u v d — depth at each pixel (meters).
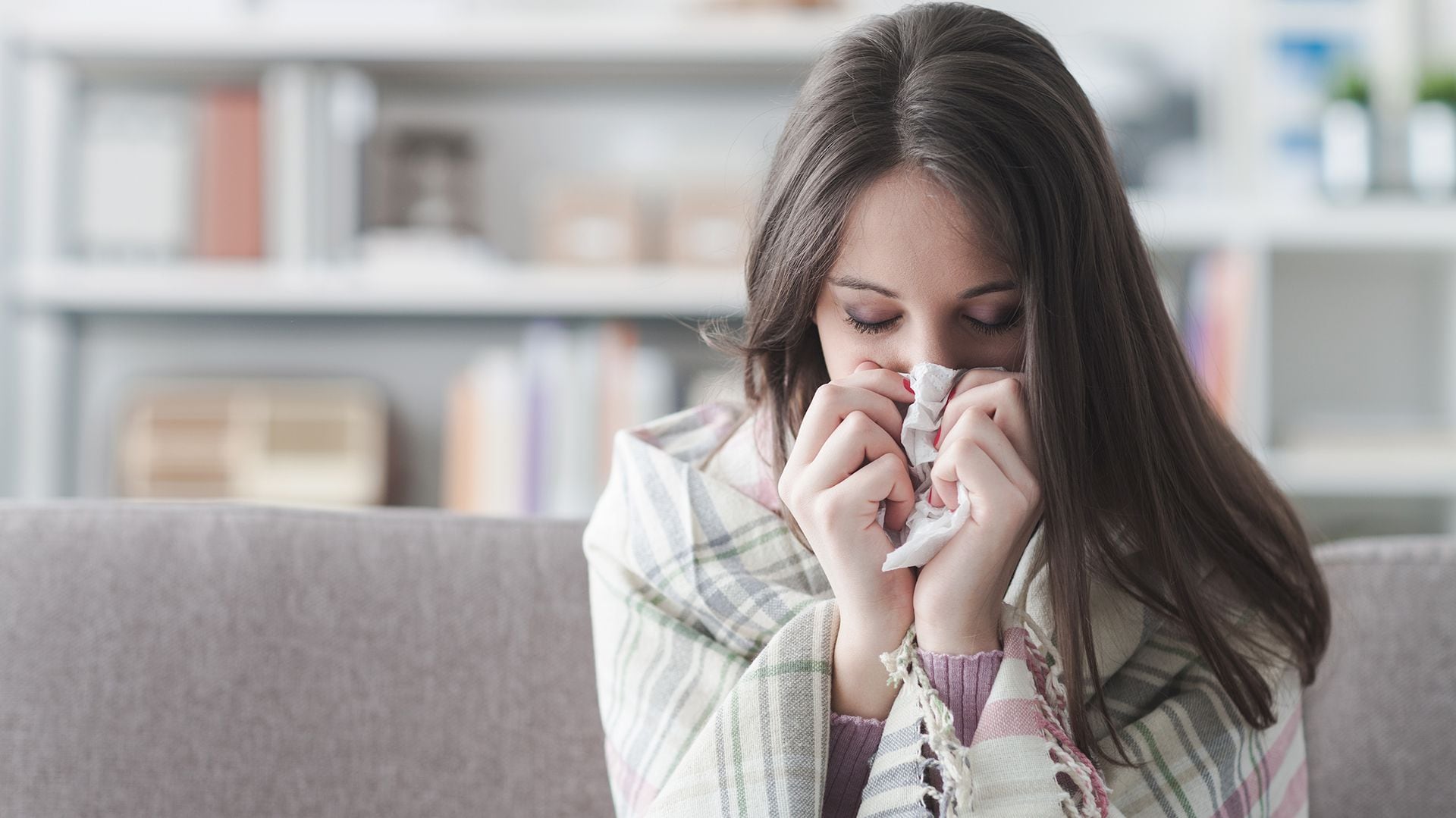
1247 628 2.90
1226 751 2.86
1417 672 3.00
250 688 2.99
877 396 2.83
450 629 3.01
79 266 4.06
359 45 4.04
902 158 2.73
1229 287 4.03
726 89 4.28
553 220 4.09
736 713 2.82
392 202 4.16
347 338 4.32
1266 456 3.97
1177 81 4.09
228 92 4.07
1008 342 2.84
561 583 3.03
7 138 3.99
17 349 4.04
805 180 2.81
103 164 4.07
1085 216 2.80
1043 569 2.90
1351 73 4.02
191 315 4.31
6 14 3.99
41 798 2.97
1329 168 4.04
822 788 2.81
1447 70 4.04
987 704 2.79
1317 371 4.29
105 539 3.01
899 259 2.75
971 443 2.78
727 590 2.90
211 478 4.17
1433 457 4.04
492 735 3.00
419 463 4.32
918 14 2.85
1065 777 2.81
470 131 4.28
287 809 2.98
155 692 2.99
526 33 4.05
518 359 4.20
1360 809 2.99
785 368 2.91
